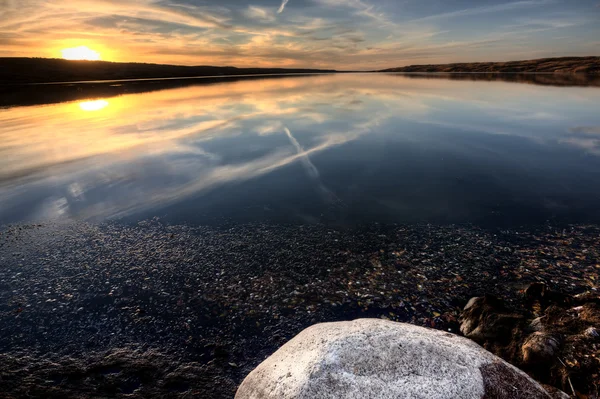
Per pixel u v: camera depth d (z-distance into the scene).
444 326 6.46
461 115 27.72
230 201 12.60
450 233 9.91
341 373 3.34
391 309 6.95
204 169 15.94
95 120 27.88
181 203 12.44
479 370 3.35
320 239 9.86
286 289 7.69
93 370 5.68
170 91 54.91
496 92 43.84
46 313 7.08
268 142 20.42
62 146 19.75
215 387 5.37
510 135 20.81
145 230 10.55
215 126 25.14
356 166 16.06
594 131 20.94
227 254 9.19
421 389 3.13
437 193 12.80
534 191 12.59
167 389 5.33
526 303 6.82
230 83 78.75
